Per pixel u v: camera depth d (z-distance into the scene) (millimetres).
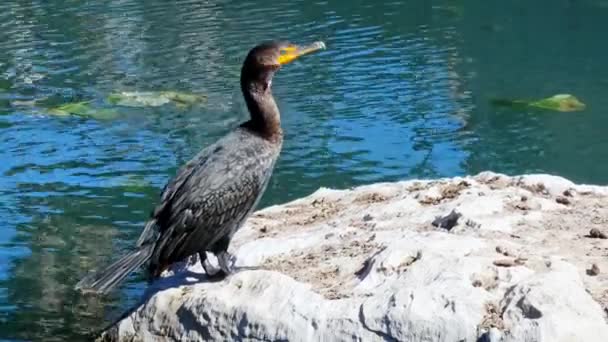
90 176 13375
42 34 21188
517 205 8289
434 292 6680
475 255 7191
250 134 7719
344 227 8453
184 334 7449
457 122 15188
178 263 8320
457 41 19750
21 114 16062
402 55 18875
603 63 18328
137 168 13633
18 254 10750
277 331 6961
